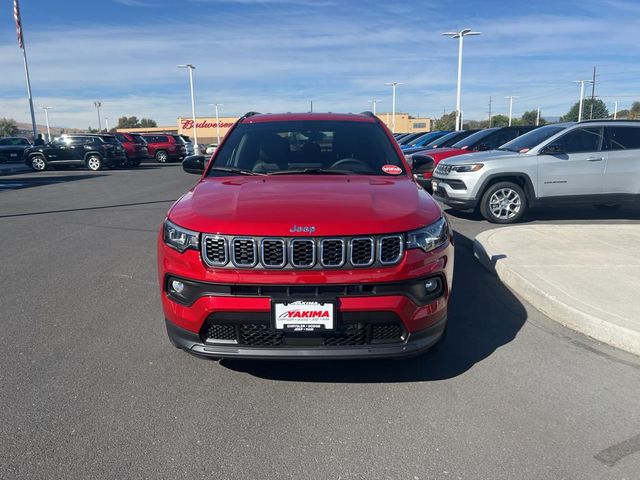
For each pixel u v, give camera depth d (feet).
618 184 26.43
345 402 9.70
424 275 9.38
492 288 16.26
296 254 9.00
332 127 14.73
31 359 11.50
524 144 27.84
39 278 17.80
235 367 11.09
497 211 26.99
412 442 8.46
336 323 9.03
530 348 11.95
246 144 14.12
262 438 8.60
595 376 10.62
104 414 9.30
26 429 8.84
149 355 11.68
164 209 34.24
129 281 17.43
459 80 92.63
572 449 8.25
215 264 9.15
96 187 50.06
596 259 17.49
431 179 32.71
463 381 10.45
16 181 57.88
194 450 8.28
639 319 12.27
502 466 7.85
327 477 7.64
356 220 9.19
